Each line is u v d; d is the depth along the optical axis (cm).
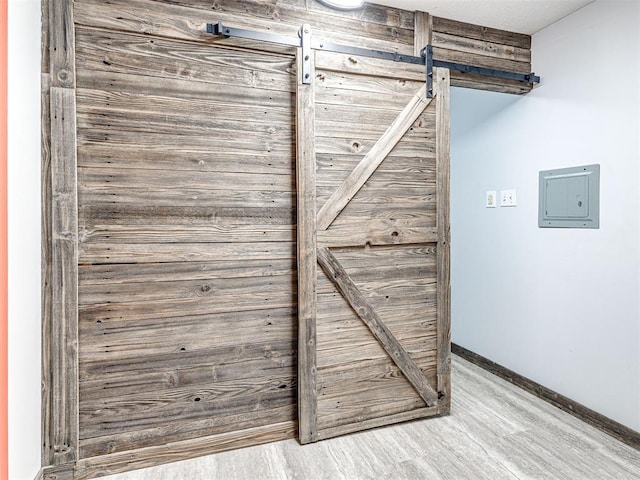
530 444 200
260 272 198
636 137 195
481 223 304
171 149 182
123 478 172
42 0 162
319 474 176
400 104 218
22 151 144
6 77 129
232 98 191
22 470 143
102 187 173
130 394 178
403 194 219
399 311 220
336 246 205
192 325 187
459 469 179
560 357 238
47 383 164
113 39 173
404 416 219
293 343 204
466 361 320
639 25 193
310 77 196
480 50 242
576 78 226
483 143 300
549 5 219
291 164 202
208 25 183
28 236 149
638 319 196
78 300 170
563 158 235
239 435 194
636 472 177
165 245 182
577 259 227
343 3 201
